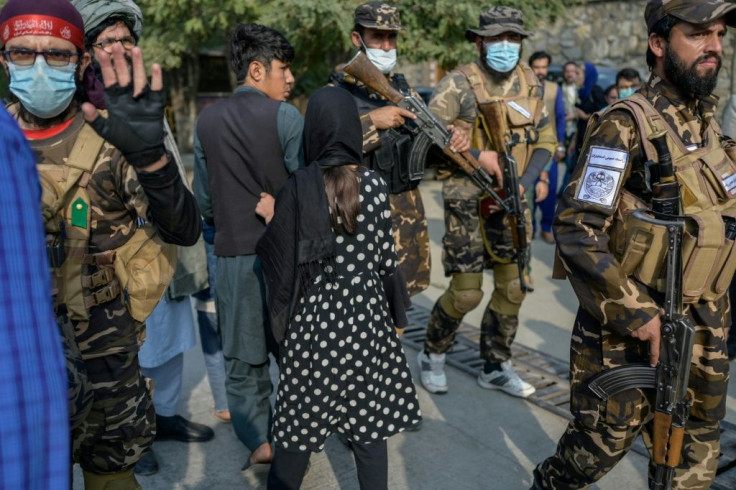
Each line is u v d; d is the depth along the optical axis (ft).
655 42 6.09
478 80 10.85
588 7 41.24
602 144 6.06
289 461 7.19
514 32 10.42
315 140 7.06
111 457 5.96
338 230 6.79
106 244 5.58
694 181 5.92
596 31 41.29
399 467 9.26
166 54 28.94
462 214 10.66
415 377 12.19
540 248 21.68
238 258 8.34
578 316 6.58
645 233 5.84
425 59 25.67
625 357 6.23
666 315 5.79
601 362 6.31
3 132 2.41
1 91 21.57
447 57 24.81
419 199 10.43
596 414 6.32
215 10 26.40
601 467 6.48
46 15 4.79
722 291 6.04
